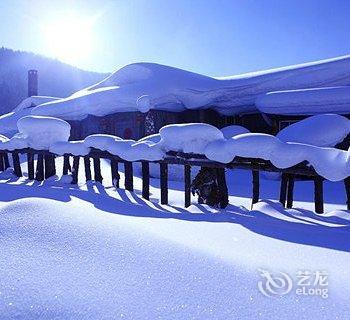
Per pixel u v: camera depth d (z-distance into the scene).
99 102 19.22
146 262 2.85
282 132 7.75
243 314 2.16
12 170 12.62
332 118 7.34
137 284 2.48
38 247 3.06
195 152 6.72
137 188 10.27
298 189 10.98
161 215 5.48
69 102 20.52
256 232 4.43
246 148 5.95
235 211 6.36
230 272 2.74
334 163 5.45
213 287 2.48
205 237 3.96
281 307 2.26
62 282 2.45
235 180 13.38
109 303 2.22
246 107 19.48
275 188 11.34
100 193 8.27
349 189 6.32
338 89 15.15
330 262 3.28
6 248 3.02
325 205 8.35
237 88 19.02
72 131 21.53
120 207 6.06
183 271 2.71
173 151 7.02
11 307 2.14
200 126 6.66
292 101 15.88
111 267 2.73
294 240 4.10
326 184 11.87
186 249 3.18
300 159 5.64
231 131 15.57
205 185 6.81
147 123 18.91
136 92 18.70
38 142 10.70
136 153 7.75
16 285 2.38
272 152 5.80
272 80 18.50
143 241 3.31
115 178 9.22
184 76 19.72
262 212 5.88
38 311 2.11
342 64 17.12
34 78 34.69
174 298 2.31
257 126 19.70
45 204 4.23
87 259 2.86
